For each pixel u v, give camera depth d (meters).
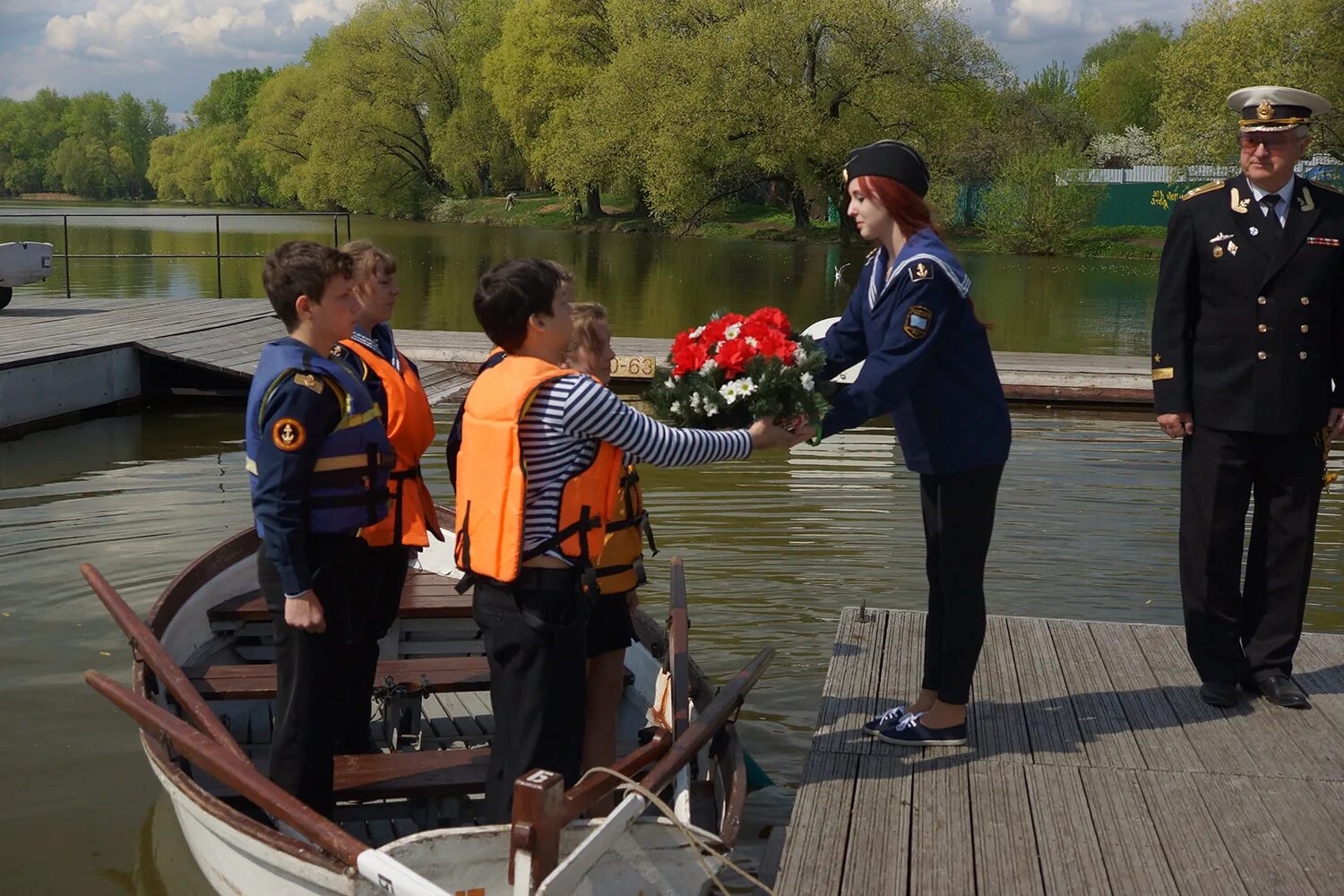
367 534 3.02
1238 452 3.28
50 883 3.29
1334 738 3.20
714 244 34.81
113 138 97.81
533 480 2.64
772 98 33.03
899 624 4.10
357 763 3.30
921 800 2.88
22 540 6.22
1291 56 26.55
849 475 7.76
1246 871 2.58
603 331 3.45
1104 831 2.74
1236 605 3.40
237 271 23.39
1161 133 28.94
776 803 3.77
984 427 2.87
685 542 6.27
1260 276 3.18
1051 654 3.81
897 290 2.76
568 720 2.75
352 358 3.23
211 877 3.12
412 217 51.78
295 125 54.19
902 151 2.83
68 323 12.17
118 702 3.19
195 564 4.29
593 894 2.59
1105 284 24.38
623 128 34.38
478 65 47.03
